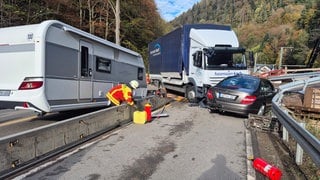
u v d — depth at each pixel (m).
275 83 38.22
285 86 19.83
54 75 9.98
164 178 5.79
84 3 43.12
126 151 7.46
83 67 11.61
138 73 17.97
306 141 6.12
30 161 6.32
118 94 11.95
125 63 15.88
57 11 36.69
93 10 43.88
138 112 11.21
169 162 6.71
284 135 8.77
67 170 6.06
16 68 9.66
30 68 9.49
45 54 9.55
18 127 10.02
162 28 64.75
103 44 13.15
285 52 96.38
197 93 17.38
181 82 19.84
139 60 18.16
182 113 13.91
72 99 10.95
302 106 15.86
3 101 9.80
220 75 16.47
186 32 18.88
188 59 18.75
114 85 14.44
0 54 9.86
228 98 12.98
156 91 22.61
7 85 9.77
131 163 6.58
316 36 83.25
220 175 6.02
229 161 6.91
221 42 17.19
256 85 13.46
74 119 7.95
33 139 6.45
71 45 10.79
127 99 11.59
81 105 11.50
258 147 8.24
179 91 21.05
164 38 23.66
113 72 14.31
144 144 8.16
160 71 25.02
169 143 8.32
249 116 11.04
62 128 7.44
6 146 5.73
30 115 12.45
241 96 12.70
